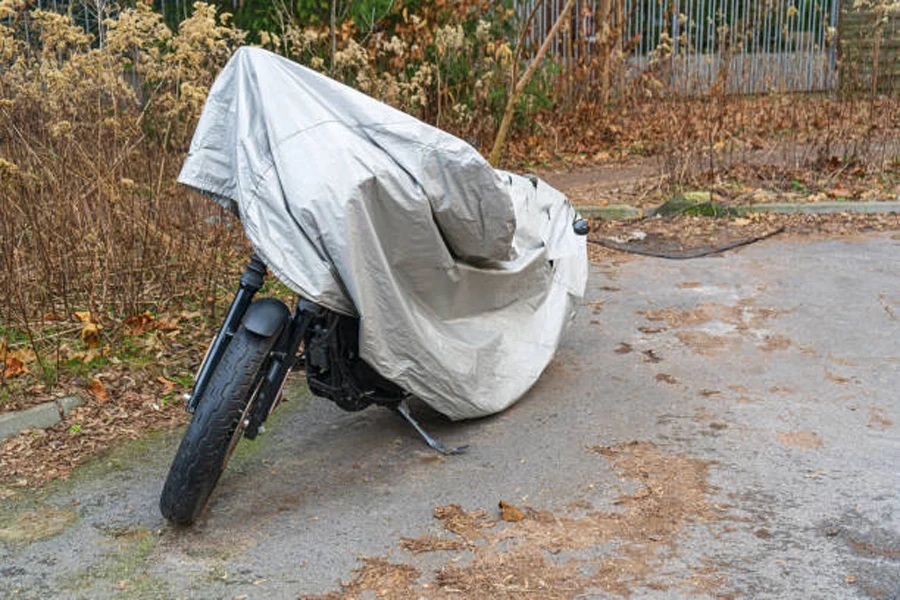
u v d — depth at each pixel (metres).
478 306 4.58
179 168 6.57
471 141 9.63
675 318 6.11
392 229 3.90
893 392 4.89
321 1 10.20
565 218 5.36
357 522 3.72
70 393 4.77
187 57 6.40
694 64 13.17
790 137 11.81
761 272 7.03
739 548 3.49
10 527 3.70
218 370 3.58
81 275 5.92
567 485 4.00
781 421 4.59
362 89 8.62
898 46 14.54
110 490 4.00
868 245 7.65
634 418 4.66
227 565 3.44
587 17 13.11
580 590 3.25
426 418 4.70
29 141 6.03
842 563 3.38
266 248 3.61
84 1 7.66
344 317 3.97
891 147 11.04
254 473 4.15
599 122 12.54
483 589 3.26
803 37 15.15
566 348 5.63
